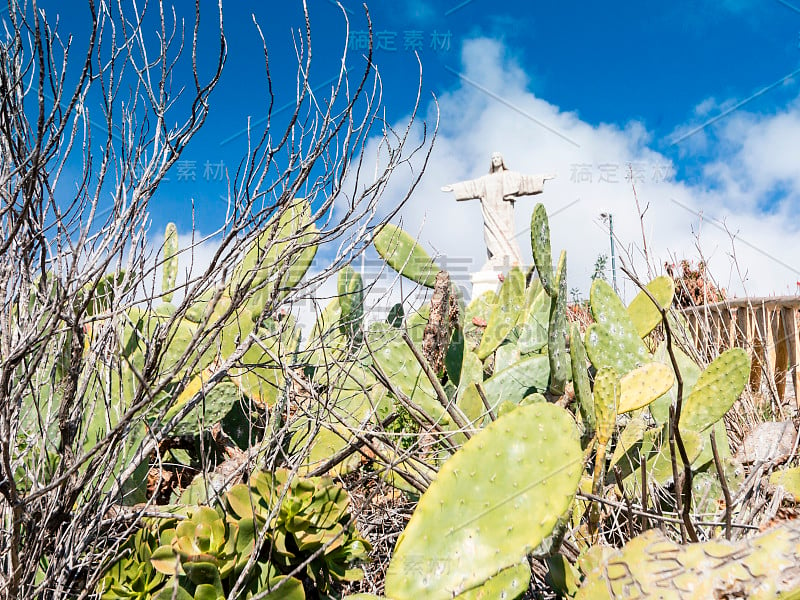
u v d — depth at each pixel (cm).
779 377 346
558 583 117
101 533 134
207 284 123
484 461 111
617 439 181
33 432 143
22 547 118
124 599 114
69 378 121
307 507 125
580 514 151
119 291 127
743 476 168
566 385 212
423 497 112
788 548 95
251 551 115
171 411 163
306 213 160
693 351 297
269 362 160
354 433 141
